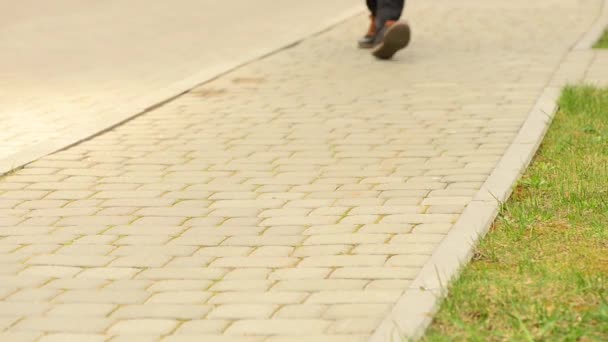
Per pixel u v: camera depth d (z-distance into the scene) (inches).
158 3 1266.0
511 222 403.9
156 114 631.8
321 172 492.1
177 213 434.9
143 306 335.9
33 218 434.0
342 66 776.9
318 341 303.3
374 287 343.0
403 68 760.3
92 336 313.9
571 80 691.4
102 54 884.6
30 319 327.9
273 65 789.2
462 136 551.8
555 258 362.0
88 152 542.3
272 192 461.7
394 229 402.6
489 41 875.4
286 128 585.6
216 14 1149.1
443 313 313.9
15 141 571.8
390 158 513.7
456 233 390.0
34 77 776.9
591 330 301.0
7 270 371.9
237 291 345.7
